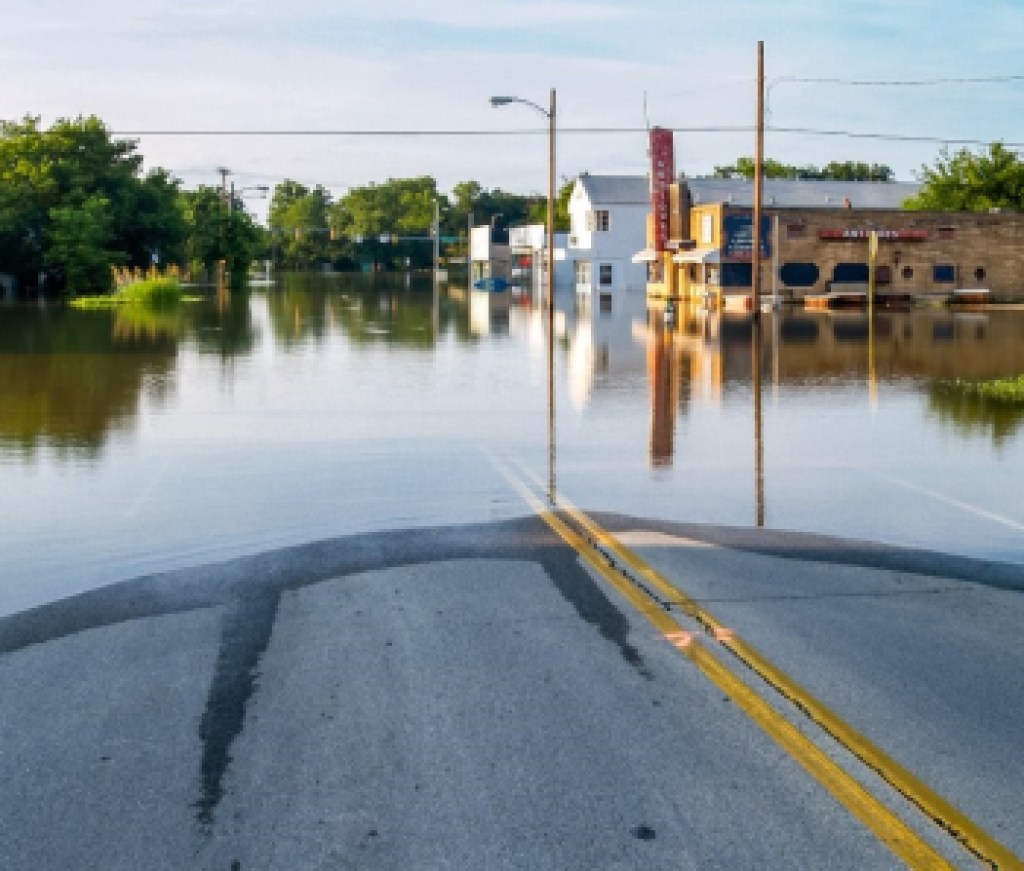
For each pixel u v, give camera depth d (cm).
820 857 503
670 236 6850
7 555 1062
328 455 1585
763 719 652
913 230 6281
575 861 502
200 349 3284
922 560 1027
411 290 8975
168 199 8244
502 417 1948
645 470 1471
